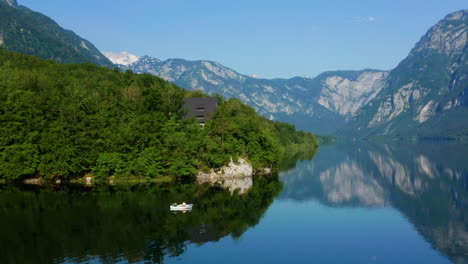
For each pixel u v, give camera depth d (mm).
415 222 83250
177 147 115375
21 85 122375
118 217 73812
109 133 111625
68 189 98938
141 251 56656
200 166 122750
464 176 157875
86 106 117938
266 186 119125
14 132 103750
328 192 117312
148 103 130250
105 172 110250
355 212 91312
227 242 62875
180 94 160875
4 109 104750
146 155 111062
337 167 189500
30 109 106438
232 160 130750
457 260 60000
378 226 79062
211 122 130375
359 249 64250
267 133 158125
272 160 145500
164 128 118625
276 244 63938
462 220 85062
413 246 66625
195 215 77625
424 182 143250
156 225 69562
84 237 61875
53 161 103250
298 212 87750
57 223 69125
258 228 72438
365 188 128375
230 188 110188
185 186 108312
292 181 135500
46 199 87438
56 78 162375
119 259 53031
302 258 58469
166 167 116438
